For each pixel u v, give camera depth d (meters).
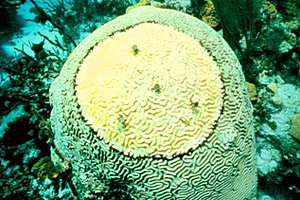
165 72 0.71
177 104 0.69
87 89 0.72
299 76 1.40
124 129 0.68
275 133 1.23
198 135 0.69
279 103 1.29
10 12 1.92
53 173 0.86
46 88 1.19
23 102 1.18
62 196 1.06
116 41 0.77
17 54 1.70
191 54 0.75
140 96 0.69
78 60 0.78
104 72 0.72
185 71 0.72
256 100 1.22
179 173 0.69
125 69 0.72
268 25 1.57
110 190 0.78
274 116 1.27
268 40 1.47
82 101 0.72
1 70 1.61
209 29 0.84
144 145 0.68
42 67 1.26
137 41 0.75
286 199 1.15
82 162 0.76
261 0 1.42
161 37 0.76
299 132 1.17
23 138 1.19
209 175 0.71
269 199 1.15
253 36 1.50
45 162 0.93
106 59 0.74
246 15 1.34
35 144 1.17
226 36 1.39
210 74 0.74
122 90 0.70
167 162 0.68
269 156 1.20
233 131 0.72
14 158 1.15
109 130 0.69
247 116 0.77
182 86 0.71
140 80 0.70
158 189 0.72
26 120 1.19
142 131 0.68
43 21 1.27
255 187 0.87
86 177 0.78
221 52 0.78
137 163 0.69
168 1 1.74
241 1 1.29
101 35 0.80
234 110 0.73
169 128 0.68
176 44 0.76
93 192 0.80
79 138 0.72
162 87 0.70
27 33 1.83
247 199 0.86
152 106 0.69
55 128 0.81
